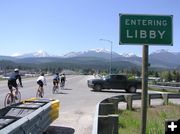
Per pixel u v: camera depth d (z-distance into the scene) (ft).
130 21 20.90
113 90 142.82
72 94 104.12
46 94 100.94
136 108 77.36
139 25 20.92
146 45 20.89
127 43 20.85
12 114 36.81
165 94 90.27
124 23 20.90
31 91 113.19
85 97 93.56
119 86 129.18
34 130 28.53
